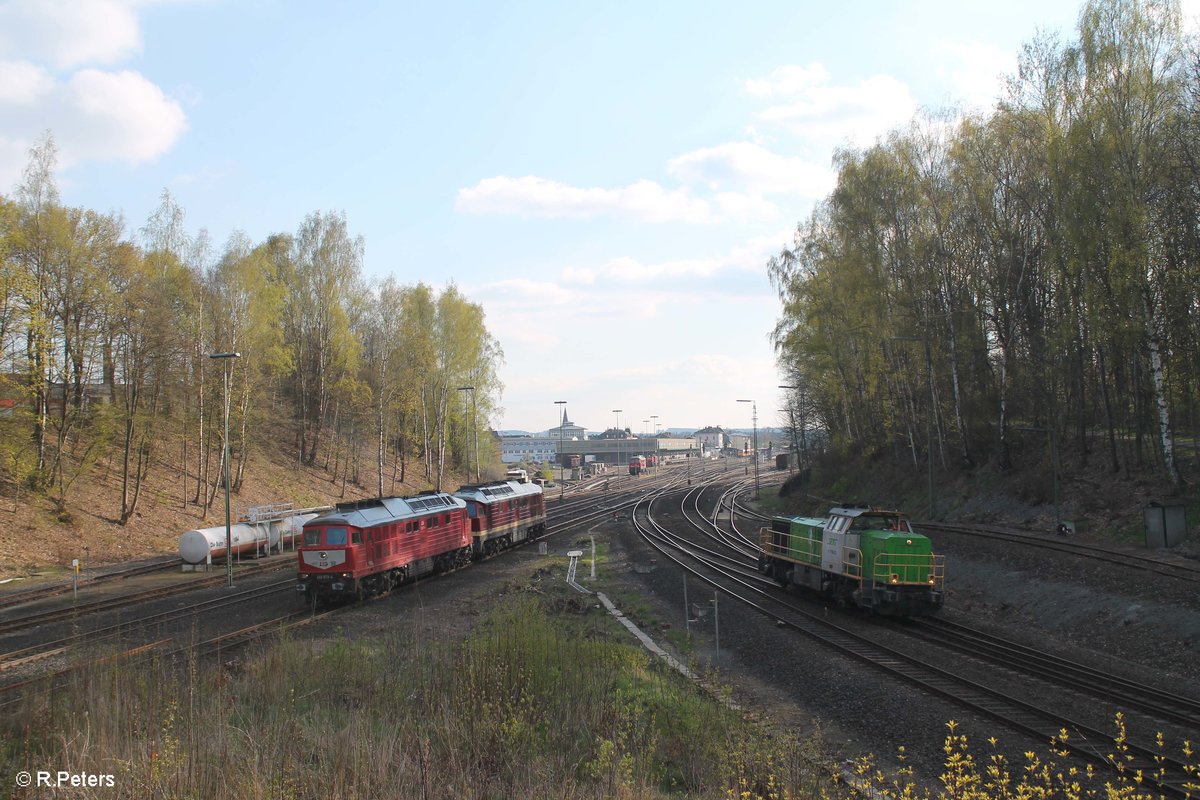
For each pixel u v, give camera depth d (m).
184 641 19.03
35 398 37.44
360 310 62.34
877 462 53.62
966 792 8.71
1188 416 34.06
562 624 19.56
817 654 17.62
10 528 33.59
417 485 73.12
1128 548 25.28
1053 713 12.86
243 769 8.66
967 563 27.97
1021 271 38.00
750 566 33.53
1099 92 30.09
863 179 41.91
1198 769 9.16
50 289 37.72
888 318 42.66
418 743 9.86
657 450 177.50
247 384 46.88
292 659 14.89
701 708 12.59
